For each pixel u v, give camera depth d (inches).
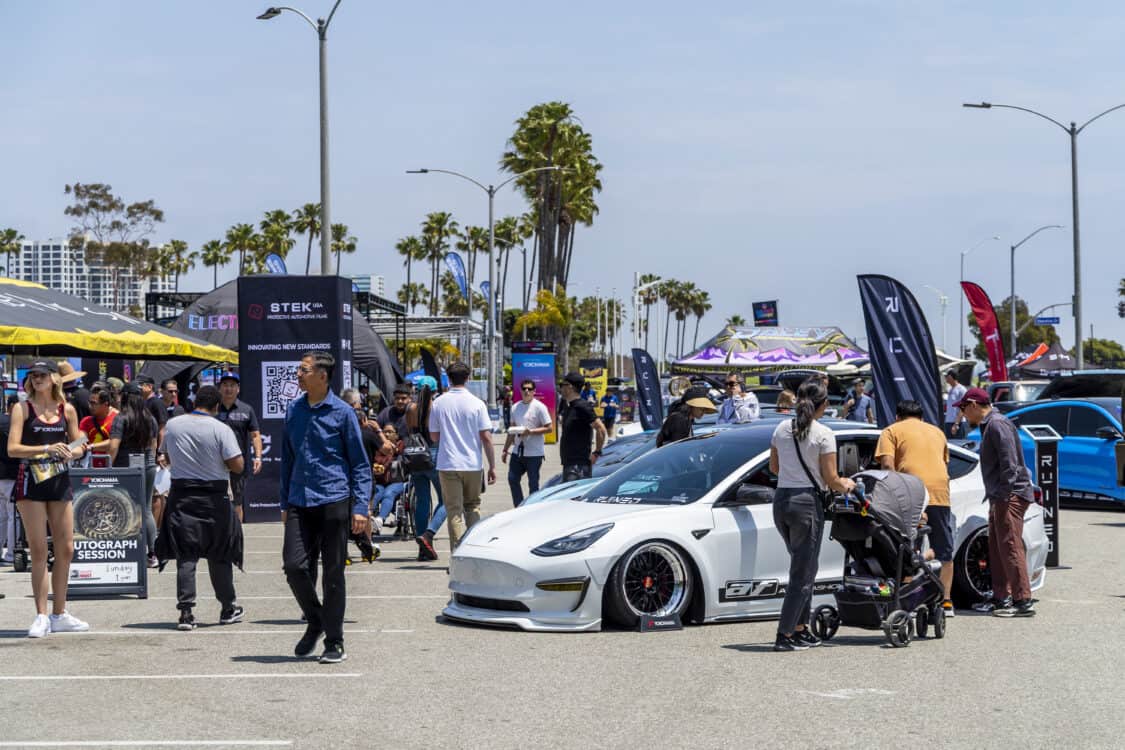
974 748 236.4
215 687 295.0
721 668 316.2
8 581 492.1
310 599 330.0
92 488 448.8
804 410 335.9
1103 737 244.7
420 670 314.7
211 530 383.6
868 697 281.9
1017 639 360.2
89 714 267.1
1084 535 642.2
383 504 629.3
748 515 388.5
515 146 2504.9
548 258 2481.5
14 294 655.8
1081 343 1374.3
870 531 346.3
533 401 595.8
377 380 1155.9
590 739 244.2
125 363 1088.2
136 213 3681.1
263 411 731.4
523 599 370.9
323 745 240.4
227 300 1171.3
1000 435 399.5
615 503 401.4
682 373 1545.3
